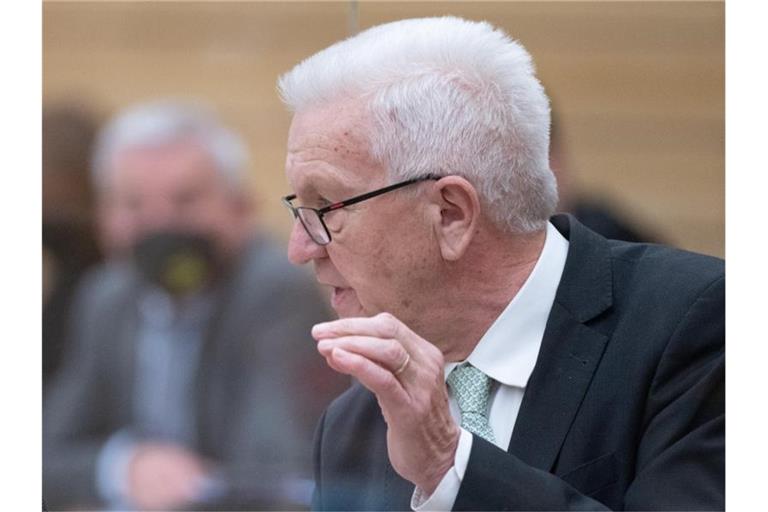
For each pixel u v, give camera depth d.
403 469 4.73
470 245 5.34
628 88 7.47
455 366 5.50
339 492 5.94
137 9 8.00
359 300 5.49
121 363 6.87
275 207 7.37
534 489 4.71
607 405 5.19
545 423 5.23
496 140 5.29
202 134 7.48
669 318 5.23
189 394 6.83
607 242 5.69
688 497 4.91
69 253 7.01
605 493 5.11
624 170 7.25
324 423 6.16
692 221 7.16
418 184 5.25
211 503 6.60
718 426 5.01
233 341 6.86
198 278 6.96
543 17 7.61
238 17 8.13
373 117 5.23
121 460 6.66
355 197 5.27
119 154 7.23
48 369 6.87
